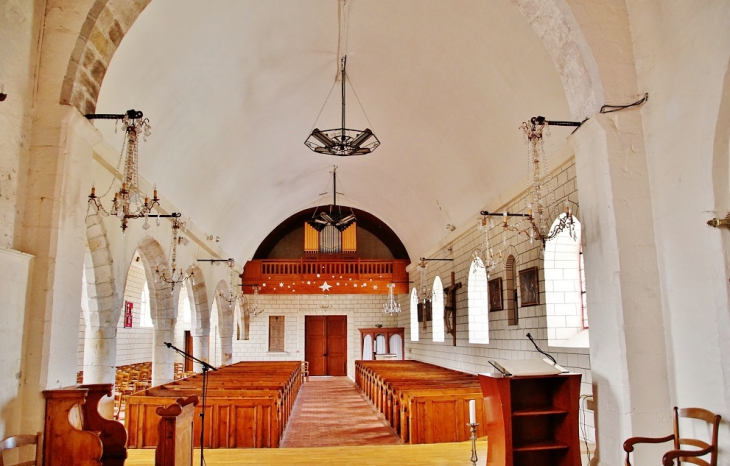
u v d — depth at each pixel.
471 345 12.73
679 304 5.09
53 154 5.20
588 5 5.71
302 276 21.02
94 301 8.10
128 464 7.02
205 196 12.67
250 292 20.81
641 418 5.09
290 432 10.37
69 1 5.40
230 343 18.75
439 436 8.38
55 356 5.04
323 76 10.45
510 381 5.70
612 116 5.52
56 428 4.83
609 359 5.36
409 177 14.88
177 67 7.89
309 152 14.71
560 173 8.37
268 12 8.03
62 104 5.27
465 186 12.33
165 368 11.27
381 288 21.17
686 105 4.99
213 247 15.06
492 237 11.28
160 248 10.53
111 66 6.70
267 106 10.81
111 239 8.05
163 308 11.34
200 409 8.43
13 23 4.94
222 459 7.22
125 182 5.62
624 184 5.42
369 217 22.78
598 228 5.57
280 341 23.11
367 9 8.41
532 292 9.23
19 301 4.84
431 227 16.41
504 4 7.30
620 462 5.13
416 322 20.48
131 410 8.28
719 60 4.61
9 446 4.36
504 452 5.51
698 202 4.85
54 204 5.13
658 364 5.19
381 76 10.42
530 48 7.61
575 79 5.91
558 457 5.93
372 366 16.50
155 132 8.73
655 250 5.36
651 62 5.45
